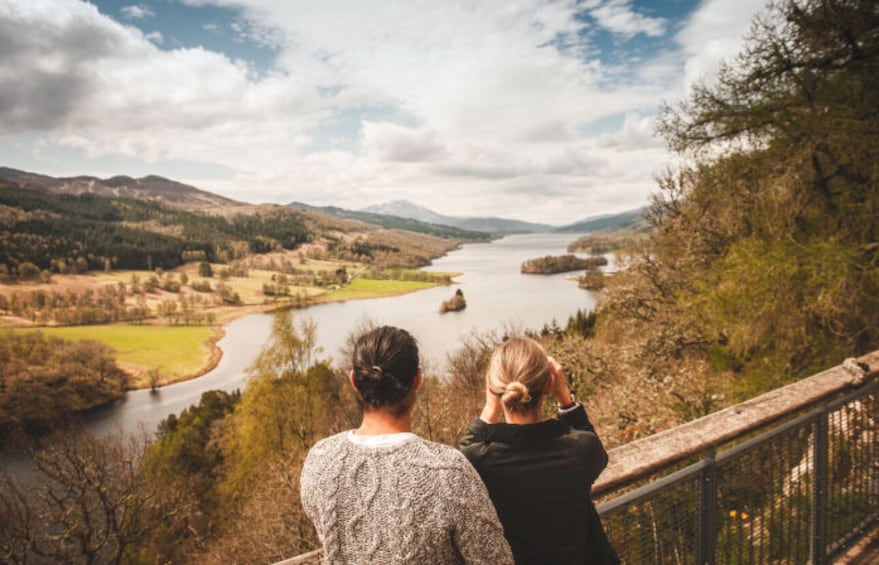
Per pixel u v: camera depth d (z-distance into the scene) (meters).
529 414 1.43
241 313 148.88
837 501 2.88
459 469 1.16
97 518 17.53
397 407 1.24
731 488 2.32
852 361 2.91
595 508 1.72
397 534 1.08
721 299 10.95
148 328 127.12
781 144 9.50
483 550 1.12
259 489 21.28
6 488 16.27
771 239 10.31
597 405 14.04
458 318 107.69
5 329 115.25
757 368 10.99
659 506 2.04
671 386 11.23
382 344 1.25
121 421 64.56
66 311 136.00
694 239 13.91
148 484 21.47
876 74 8.30
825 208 9.72
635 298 17.34
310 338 31.91
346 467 1.16
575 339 16.91
